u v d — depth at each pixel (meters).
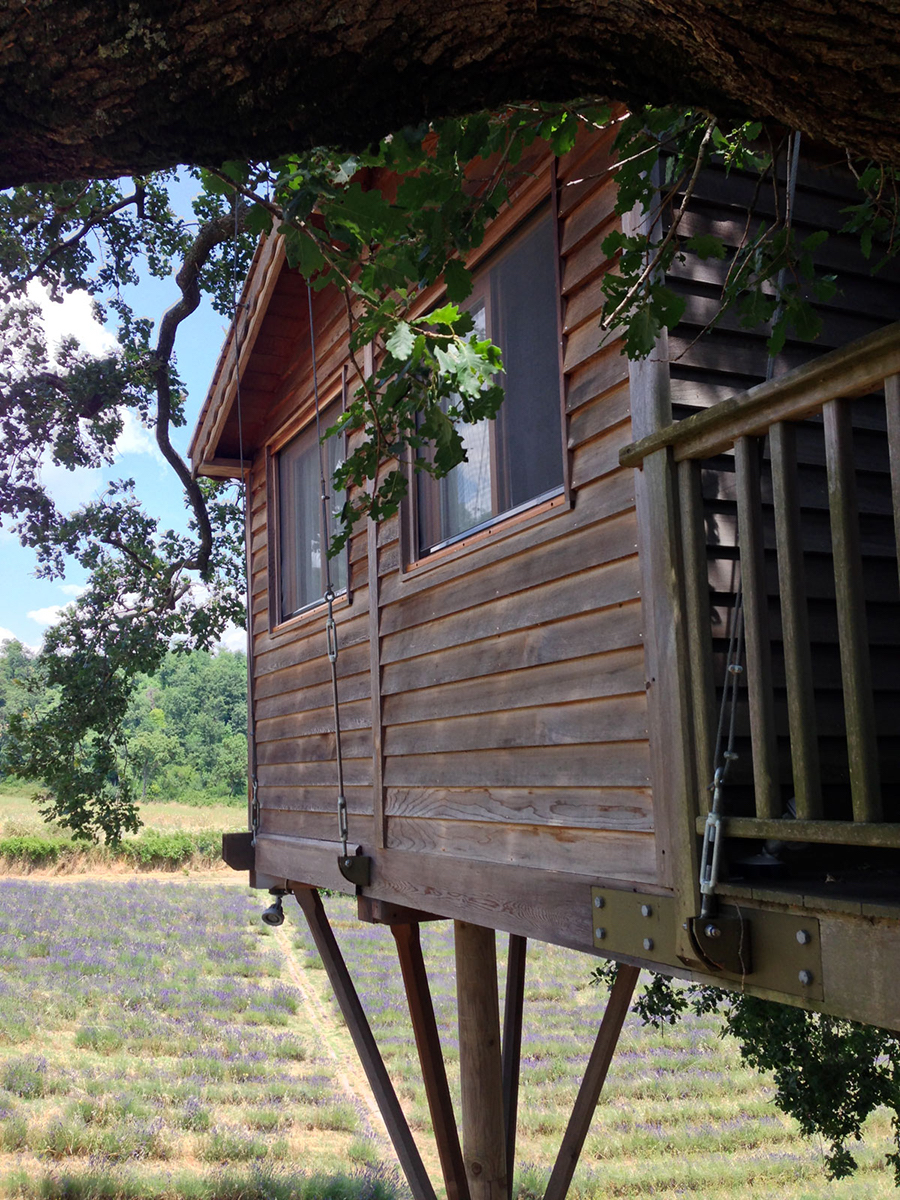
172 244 14.24
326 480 6.74
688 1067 17.97
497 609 4.42
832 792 3.28
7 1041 17.44
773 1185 12.75
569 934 3.71
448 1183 5.79
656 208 3.43
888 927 2.22
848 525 2.26
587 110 2.41
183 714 91.00
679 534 2.96
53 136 1.45
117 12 1.32
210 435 8.17
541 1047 18.62
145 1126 13.58
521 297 4.43
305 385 7.00
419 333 2.28
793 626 2.42
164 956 25.06
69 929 27.62
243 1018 20.02
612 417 3.66
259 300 6.80
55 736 15.46
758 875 2.80
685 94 1.56
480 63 1.48
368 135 1.55
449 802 4.84
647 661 3.27
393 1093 6.05
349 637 6.17
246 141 1.50
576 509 3.85
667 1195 12.37
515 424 4.46
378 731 5.59
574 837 3.79
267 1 1.33
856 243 3.84
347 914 32.56
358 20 1.38
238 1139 13.32
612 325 2.52
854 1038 7.91
